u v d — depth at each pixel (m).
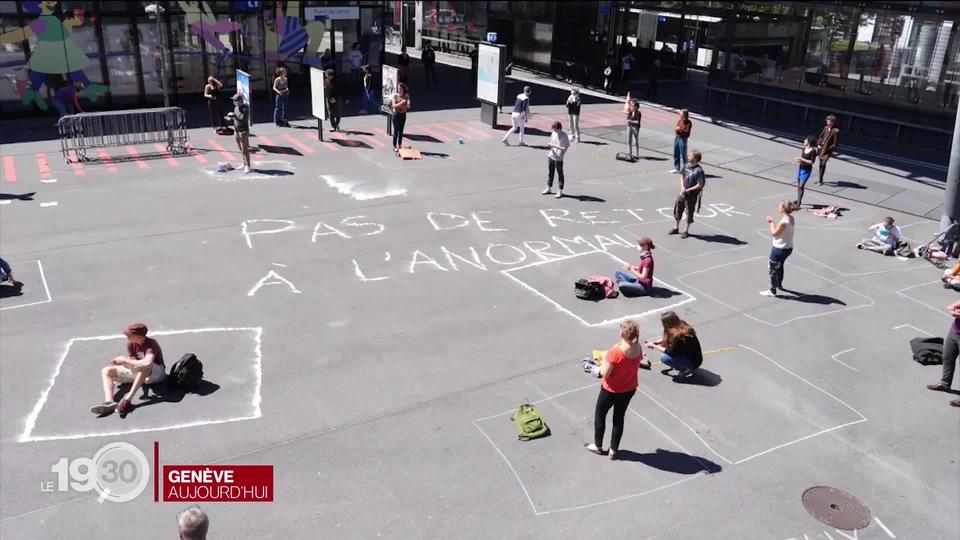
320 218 15.76
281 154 20.89
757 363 10.62
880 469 8.45
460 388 9.70
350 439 8.59
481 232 15.30
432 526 7.30
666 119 27.94
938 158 23.34
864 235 16.09
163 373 9.37
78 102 24.70
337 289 12.44
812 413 9.47
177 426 8.72
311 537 7.11
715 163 21.73
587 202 17.50
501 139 23.64
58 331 10.76
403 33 42.47
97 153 20.38
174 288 12.24
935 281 13.73
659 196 18.16
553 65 36.91
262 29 28.34
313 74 22.22
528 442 8.66
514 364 10.34
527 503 7.68
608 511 7.61
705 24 40.72
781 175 20.61
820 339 11.39
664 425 9.09
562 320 11.68
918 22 23.75
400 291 12.46
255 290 12.27
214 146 21.59
